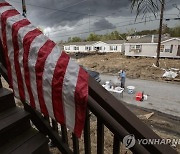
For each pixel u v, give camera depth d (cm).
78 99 105
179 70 1673
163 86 1245
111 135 374
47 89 120
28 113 179
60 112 117
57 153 227
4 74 174
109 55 3153
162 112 790
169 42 2403
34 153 157
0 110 180
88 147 139
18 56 133
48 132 175
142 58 2594
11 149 156
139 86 1256
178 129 618
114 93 1054
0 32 141
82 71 108
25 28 131
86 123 130
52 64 116
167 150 93
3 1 144
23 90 139
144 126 96
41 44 123
